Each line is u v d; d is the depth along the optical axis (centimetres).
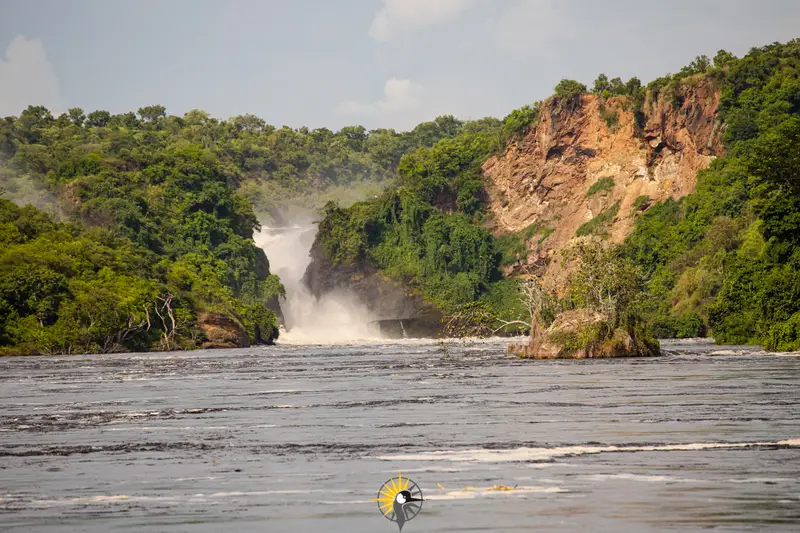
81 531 3016
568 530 2902
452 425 5369
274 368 12400
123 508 3344
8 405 7350
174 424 5800
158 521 3134
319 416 6047
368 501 3391
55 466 4269
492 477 3753
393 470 3962
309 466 4122
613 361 11444
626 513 3103
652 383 7900
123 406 7088
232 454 4509
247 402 7181
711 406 6006
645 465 3934
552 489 3497
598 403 6347
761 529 2883
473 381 8719
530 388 7700
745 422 5191
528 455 4238
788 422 5159
